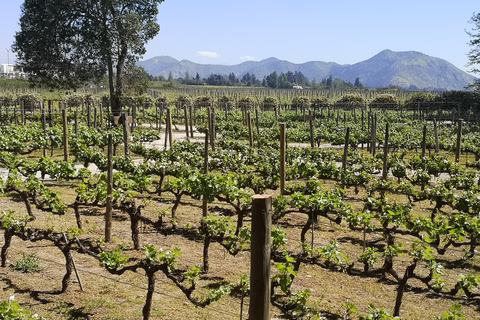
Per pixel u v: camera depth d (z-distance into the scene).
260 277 3.82
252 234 3.84
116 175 12.27
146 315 6.70
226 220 8.64
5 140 19.69
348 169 16.39
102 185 10.92
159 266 6.71
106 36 37.31
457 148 19.34
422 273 9.10
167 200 14.38
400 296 7.21
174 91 93.19
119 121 15.39
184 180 11.77
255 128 32.59
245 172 16.72
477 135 29.28
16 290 7.62
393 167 16.69
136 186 12.73
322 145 30.89
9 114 38.00
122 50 40.12
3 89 65.69
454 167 17.03
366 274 7.47
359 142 27.31
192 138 31.66
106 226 10.20
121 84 40.09
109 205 10.10
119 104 40.47
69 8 38.41
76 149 17.16
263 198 3.79
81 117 38.81
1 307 5.28
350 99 53.72
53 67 39.69
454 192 12.51
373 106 53.22
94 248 8.20
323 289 8.24
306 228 10.11
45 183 16.27
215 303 7.48
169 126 20.72
